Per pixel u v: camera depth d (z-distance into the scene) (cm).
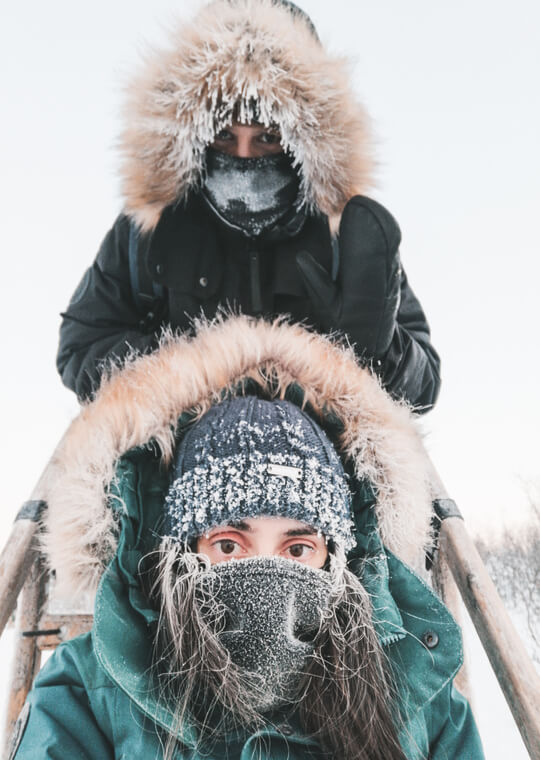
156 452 109
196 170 153
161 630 97
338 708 97
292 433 103
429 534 128
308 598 94
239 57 139
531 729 95
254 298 152
